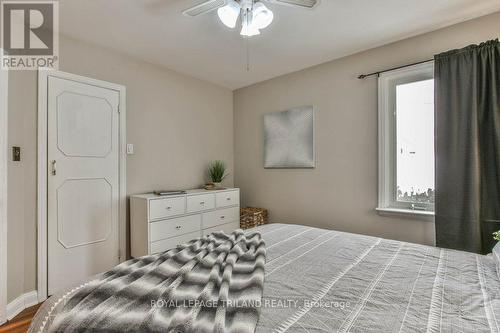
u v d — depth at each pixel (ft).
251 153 12.14
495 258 4.11
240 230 5.87
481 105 6.40
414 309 2.94
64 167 7.36
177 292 3.19
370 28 7.23
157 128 9.77
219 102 12.19
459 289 3.40
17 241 6.45
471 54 6.48
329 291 3.37
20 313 6.37
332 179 9.51
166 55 8.91
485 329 2.57
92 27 7.06
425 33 7.48
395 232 8.09
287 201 10.85
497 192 6.23
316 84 9.87
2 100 5.91
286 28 7.21
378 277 3.79
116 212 8.51
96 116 8.04
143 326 2.57
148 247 8.07
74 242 7.55
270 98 11.36
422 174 7.70
